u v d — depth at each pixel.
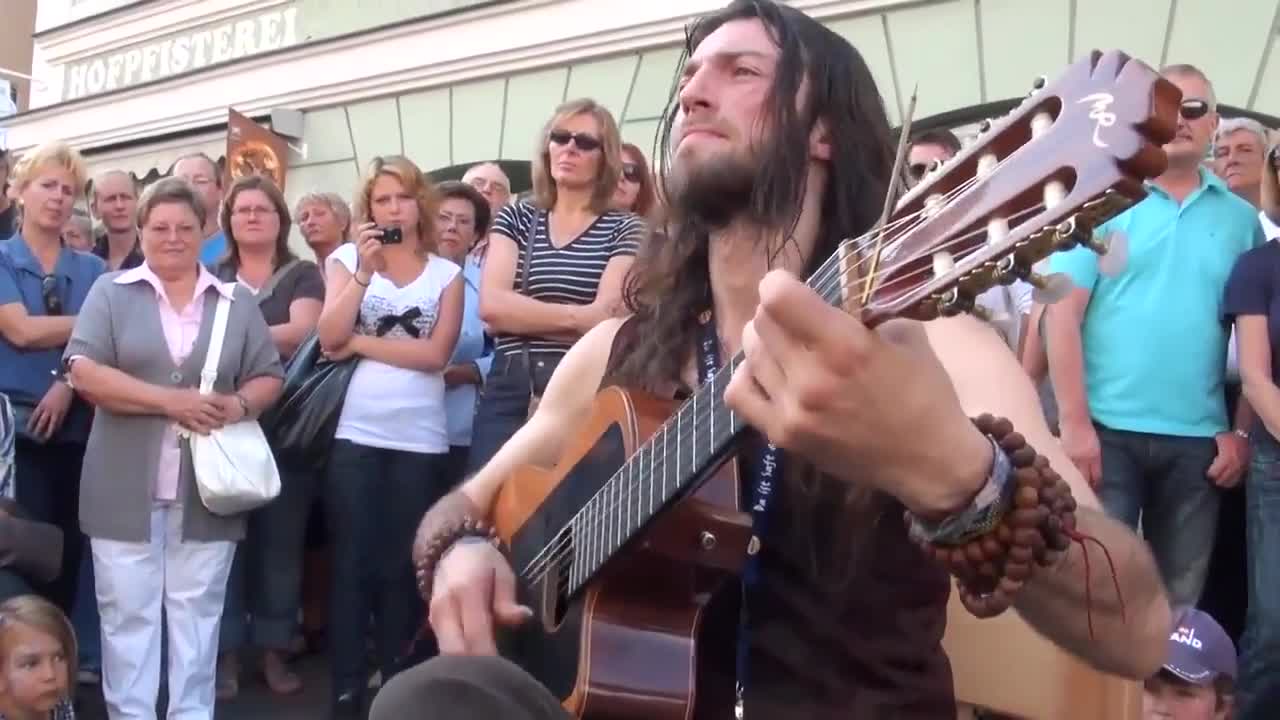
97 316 3.43
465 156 8.42
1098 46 5.56
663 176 1.65
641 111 7.42
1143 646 1.12
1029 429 1.18
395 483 3.67
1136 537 1.13
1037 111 0.90
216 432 3.42
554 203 3.51
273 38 9.84
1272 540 2.88
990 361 1.23
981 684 2.23
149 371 3.40
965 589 1.03
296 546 3.94
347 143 9.12
